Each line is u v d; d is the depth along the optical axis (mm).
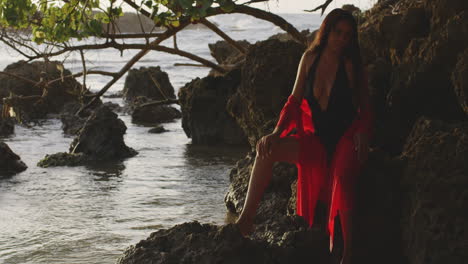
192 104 11867
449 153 4398
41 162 9742
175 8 7066
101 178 8594
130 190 7781
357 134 4328
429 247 4156
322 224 4832
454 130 4539
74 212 6684
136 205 6984
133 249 4211
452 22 5230
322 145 4375
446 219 4172
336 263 4461
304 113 4547
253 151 7238
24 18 7516
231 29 92062
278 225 4605
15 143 12180
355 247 4504
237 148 11414
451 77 4957
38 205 7020
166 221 6309
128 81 21656
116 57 45188
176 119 16422
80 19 7523
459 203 4199
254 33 83562
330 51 4414
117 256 5199
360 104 4426
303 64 4473
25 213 6656
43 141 12523
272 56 7426
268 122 7172
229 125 11688
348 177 4207
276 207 5961
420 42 5559
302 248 4387
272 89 7375
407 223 4414
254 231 4676
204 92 11789
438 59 5277
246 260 4125
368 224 4539
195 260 4035
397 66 5734
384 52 6219
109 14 7910
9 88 16844
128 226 6125
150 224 6195
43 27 7645
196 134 11961
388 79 5926
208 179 8445
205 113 11828
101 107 10586
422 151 4504
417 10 5961
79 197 7406
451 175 4312
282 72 7359
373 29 6426
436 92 5391
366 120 4375
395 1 8195
